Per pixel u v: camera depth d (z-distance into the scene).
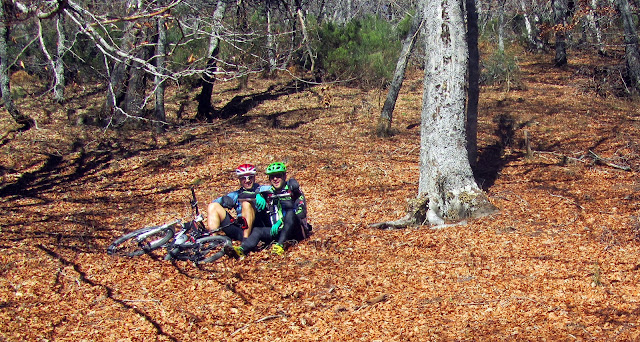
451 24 8.20
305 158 13.29
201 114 18.55
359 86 22.53
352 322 4.98
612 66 22.17
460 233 7.56
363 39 23.81
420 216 8.28
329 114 18.25
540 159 12.30
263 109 19.39
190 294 5.87
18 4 6.32
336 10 39.75
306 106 19.55
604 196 9.16
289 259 6.84
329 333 4.80
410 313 5.08
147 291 6.02
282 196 7.28
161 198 10.73
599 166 11.54
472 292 5.47
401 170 12.02
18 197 10.89
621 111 17.69
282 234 7.19
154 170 12.83
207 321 5.20
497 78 22.88
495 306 5.12
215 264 6.80
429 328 4.77
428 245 7.16
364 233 7.83
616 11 22.77
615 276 5.62
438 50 8.28
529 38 33.47
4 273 6.79
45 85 21.05
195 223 7.02
